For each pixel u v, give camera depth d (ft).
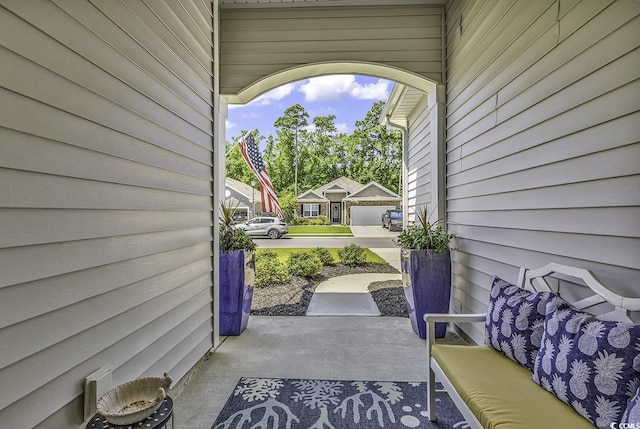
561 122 6.08
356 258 26.27
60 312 4.37
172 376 7.41
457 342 10.62
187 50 8.32
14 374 3.76
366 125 99.45
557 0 6.19
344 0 11.99
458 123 11.10
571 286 5.91
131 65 5.94
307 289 18.08
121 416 3.95
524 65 7.26
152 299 6.59
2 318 3.62
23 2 3.86
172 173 7.49
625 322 4.62
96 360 5.01
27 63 3.92
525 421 4.22
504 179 8.13
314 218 71.82
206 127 9.49
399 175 96.17
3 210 3.64
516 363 5.88
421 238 11.21
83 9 4.78
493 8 8.65
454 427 6.45
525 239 7.29
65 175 4.46
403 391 7.75
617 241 4.94
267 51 12.46
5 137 3.67
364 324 12.43
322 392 7.71
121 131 5.63
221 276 11.23
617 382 3.98
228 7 12.39
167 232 7.23
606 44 5.09
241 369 8.85
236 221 13.65
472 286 10.11
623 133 4.80
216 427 6.44
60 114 4.38
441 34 12.26
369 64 12.31
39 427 4.07
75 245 4.63
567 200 5.94
